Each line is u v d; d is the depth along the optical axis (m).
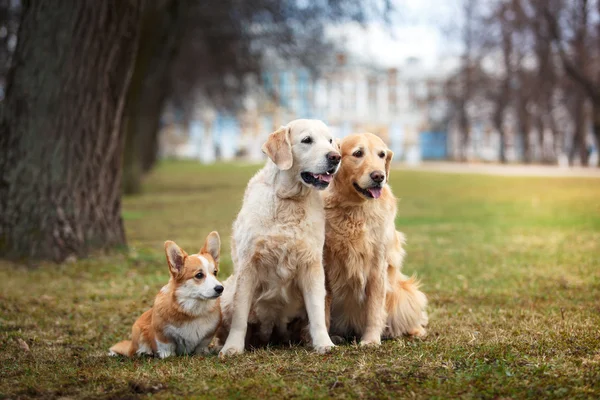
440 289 9.23
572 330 6.31
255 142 86.19
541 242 13.58
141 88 28.16
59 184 11.54
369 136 6.51
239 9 29.69
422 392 4.52
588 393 4.39
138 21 12.06
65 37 11.41
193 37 33.00
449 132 93.38
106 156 12.10
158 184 35.91
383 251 6.46
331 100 90.06
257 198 6.19
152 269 11.14
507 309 7.77
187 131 84.31
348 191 6.34
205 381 4.90
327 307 6.48
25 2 11.73
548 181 36.16
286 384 4.75
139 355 6.06
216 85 37.41
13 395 4.82
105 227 12.10
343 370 5.02
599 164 56.16
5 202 11.54
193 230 16.59
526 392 4.45
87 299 8.98
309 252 6.03
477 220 18.62
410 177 42.47
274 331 6.63
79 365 5.75
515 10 46.53
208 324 6.07
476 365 5.05
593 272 9.97
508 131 87.00
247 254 6.09
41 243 11.36
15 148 11.57
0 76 26.81
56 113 11.51
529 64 58.75
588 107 58.50
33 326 7.58
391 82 93.62
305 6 27.89
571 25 46.59
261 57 33.19
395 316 6.78
